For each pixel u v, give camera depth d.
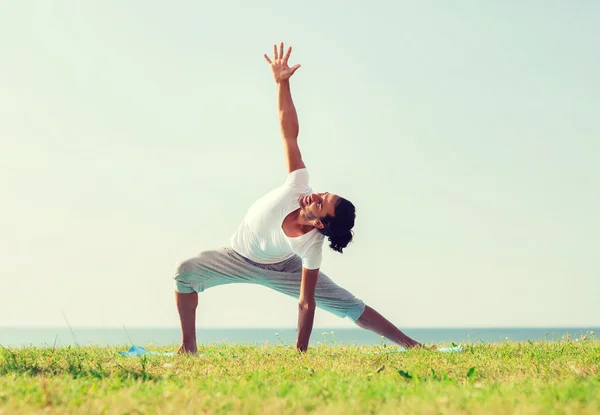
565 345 5.81
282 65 5.46
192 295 5.66
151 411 2.72
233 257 5.63
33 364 4.45
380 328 6.03
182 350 5.57
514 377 3.76
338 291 5.93
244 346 6.52
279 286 5.77
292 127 5.41
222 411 2.74
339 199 5.03
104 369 4.16
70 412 2.74
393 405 2.76
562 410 2.57
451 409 2.63
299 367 4.24
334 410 2.69
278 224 5.26
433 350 5.56
